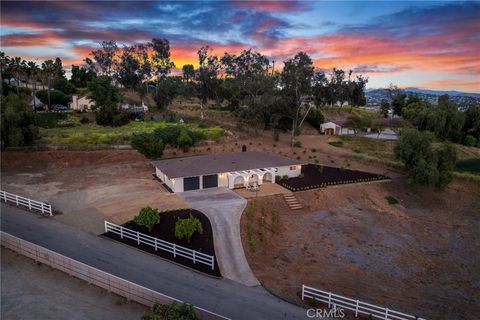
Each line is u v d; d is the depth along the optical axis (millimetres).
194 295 18297
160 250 23094
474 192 39531
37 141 49250
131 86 98125
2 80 80812
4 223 26844
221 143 56812
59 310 16797
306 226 30266
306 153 54281
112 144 50844
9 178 39094
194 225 24359
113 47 110500
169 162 40062
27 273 20125
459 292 21797
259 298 18500
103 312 16734
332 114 98688
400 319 18172
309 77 59469
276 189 36469
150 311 16859
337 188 37844
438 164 38969
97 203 31453
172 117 73625
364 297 20125
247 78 84312
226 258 22844
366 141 66938
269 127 69312
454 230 31562
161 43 94125
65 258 19969
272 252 25156
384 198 37625
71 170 42750
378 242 28312
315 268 23469
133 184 37406
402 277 23203
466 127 77750
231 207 30734
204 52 86812
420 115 75438
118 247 23391
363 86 102375
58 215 28703
